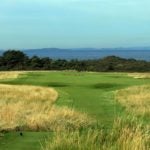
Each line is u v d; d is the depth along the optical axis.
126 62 94.31
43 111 17.95
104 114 18.67
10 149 10.95
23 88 32.44
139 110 18.83
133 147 9.60
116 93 28.83
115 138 10.91
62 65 93.31
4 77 49.72
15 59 96.81
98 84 37.62
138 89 31.25
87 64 92.81
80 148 10.05
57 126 14.20
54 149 10.27
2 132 13.44
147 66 90.06
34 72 59.28
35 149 10.97
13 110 18.20
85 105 22.56
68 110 17.88
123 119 12.99
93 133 11.48
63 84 38.22
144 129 11.76
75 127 14.21
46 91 30.31
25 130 14.02
